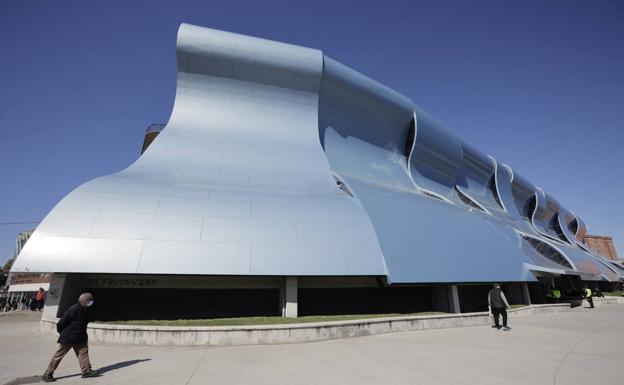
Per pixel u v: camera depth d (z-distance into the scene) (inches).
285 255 460.4
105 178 518.0
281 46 886.4
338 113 981.8
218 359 306.2
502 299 520.1
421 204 769.6
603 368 279.4
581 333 468.4
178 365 284.7
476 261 668.7
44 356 323.9
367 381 240.4
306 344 378.3
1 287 2257.6
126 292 492.7
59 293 447.2
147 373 261.1
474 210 1048.8
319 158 793.6
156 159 641.6
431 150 1165.1
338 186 704.4
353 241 510.0
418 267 545.6
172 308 498.0
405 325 480.7
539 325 555.5
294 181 684.1
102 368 277.3
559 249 965.2
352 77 996.6
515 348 358.6
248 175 664.4
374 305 596.7
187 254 425.7
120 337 379.6
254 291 529.3
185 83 799.7
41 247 399.5
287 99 877.2
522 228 1261.1
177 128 732.7
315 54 908.0
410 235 594.2
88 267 395.2
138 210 453.7
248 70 852.6
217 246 442.3
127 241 419.2
